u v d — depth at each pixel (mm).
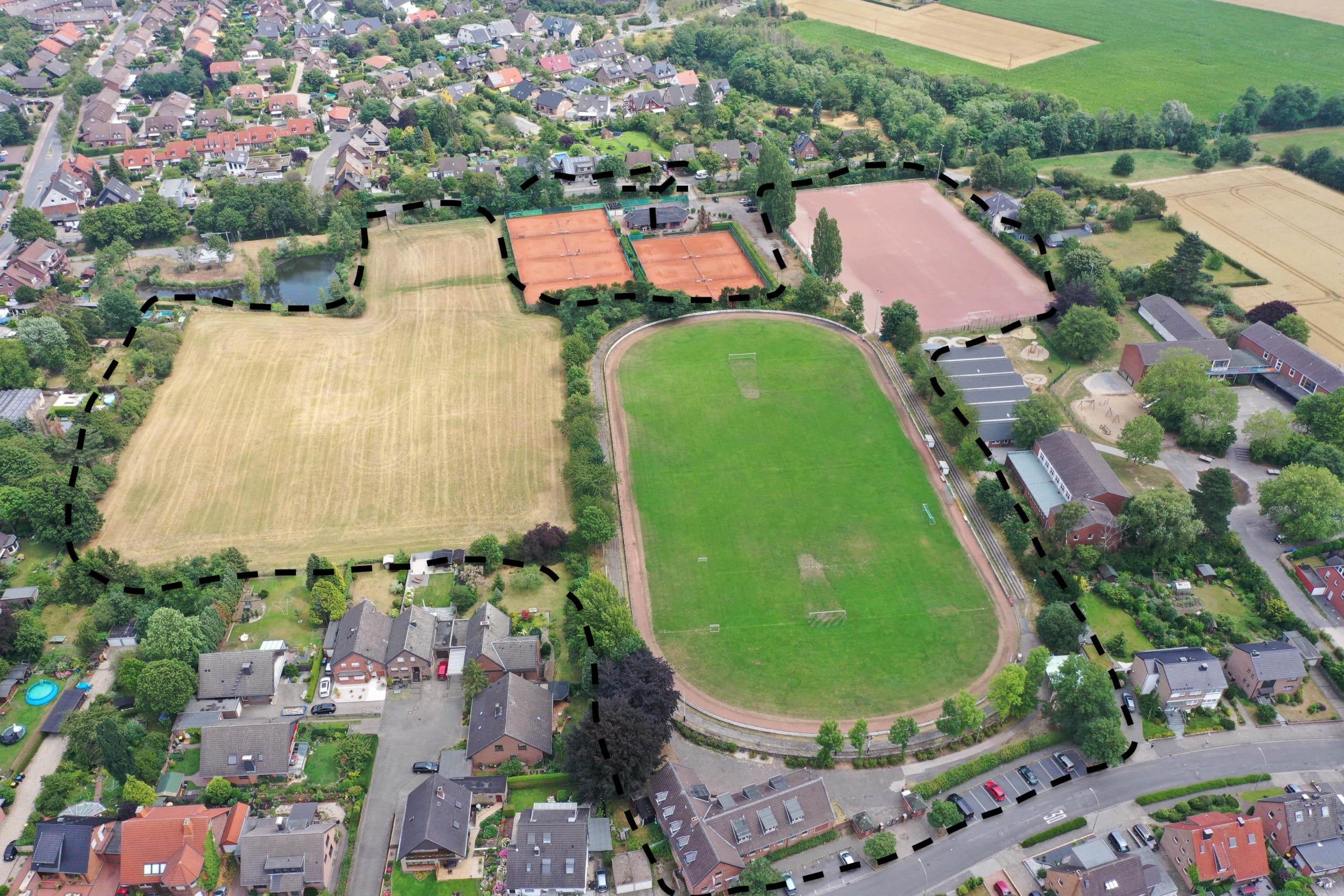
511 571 167750
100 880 123375
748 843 123188
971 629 155625
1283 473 172000
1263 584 161875
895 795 132000
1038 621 152375
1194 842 119688
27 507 170875
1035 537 170625
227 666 145500
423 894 121062
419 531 176375
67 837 123812
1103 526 164625
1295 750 137625
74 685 148000
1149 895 117750
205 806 130000
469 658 146875
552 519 178750
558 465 192125
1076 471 176000
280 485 187250
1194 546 168750
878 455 192875
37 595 161625
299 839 121000
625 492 184625
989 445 194750
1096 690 135625
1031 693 141000
